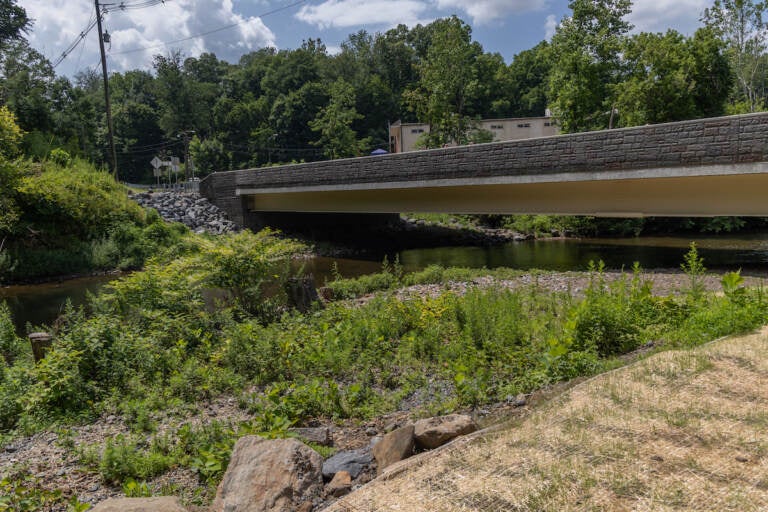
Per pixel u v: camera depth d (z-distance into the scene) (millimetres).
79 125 46500
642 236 30031
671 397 5020
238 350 8844
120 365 8172
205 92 85938
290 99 77062
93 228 25297
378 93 82688
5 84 38031
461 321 9680
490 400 6605
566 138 16969
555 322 9391
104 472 5230
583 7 31234
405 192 24422
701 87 31609
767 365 5668
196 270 11961
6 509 4590
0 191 22828
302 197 29156
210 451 5250
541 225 32562
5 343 10633
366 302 13781
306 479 4438
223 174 32594
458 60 43312
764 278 14383
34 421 6953
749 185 14867
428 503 3637
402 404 6949
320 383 7340
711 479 3566
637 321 8508
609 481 3619
